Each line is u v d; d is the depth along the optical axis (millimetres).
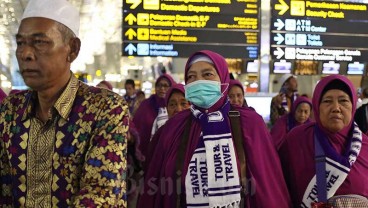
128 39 7488
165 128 2484
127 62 19422
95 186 1401
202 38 7625
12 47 20031
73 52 1550
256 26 7781
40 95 1529
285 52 7957
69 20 1506
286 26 7934
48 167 1495
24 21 1467
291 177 2463
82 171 1468
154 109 4898
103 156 1437
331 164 2314
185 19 7578
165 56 7559
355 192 2281
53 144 1494
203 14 7617
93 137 1474
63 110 1496
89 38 18625
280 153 2561
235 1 7707
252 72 8453
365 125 4855
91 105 1509
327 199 2281
